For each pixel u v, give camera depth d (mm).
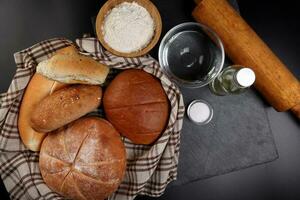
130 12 801
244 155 936
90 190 802
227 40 849
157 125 814
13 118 825
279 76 849
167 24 904
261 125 937
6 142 830
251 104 932
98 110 873
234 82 817
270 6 972
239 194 962
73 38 901
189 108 892
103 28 799
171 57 891
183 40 889
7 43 895
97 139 795
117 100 803
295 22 978
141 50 807
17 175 852
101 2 906
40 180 843
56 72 753
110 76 866
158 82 827
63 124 786
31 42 897
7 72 894
